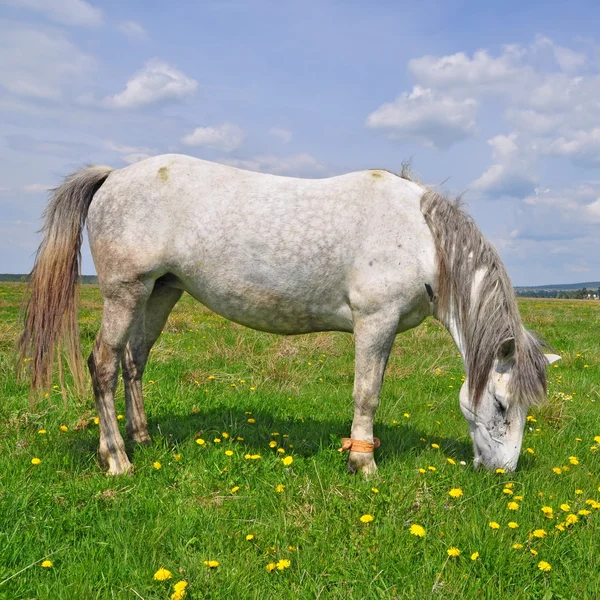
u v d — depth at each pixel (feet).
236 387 19.49
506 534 9.06
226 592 7.57
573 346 31.01
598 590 7.72
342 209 11.81
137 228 12.07
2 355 20.98
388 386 20.80
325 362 24.18
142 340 13.66
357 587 7.75
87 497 10.36
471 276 11.71
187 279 12.64
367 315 11.75
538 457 13.44
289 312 12.45
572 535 9.09
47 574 8.00
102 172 13.11
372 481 11.15
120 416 15.17
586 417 17.49
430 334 31.48
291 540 8.93
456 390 20.93
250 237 11.84
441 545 8.77
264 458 12.52
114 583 7.84
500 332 11.28
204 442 13.10
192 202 12.10
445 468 12.16
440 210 11.94
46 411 15.08
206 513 9.84
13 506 9.55
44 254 12.46
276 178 12.50
